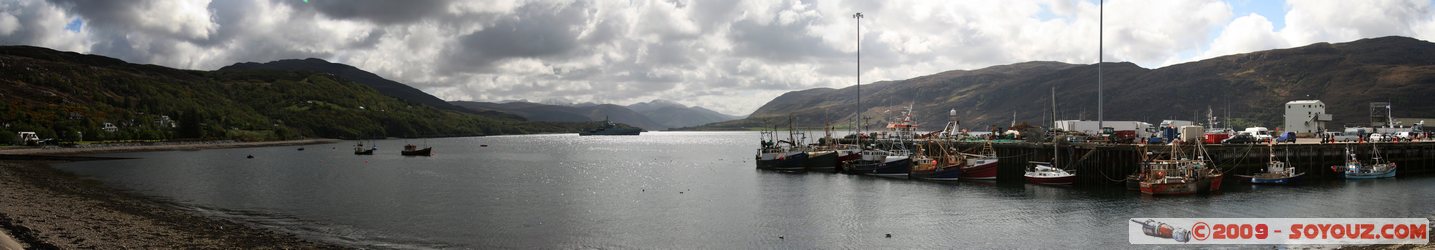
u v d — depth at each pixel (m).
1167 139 114.19
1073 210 66.12
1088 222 59.72
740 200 76.31
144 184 93.56
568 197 79.81
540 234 55.41
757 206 71.19
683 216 64.62
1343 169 92.56
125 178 103.25
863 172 105.38
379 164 148.00
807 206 70.88
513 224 59.97
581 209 69.31
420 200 76.62
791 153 122.56
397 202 74.69
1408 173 100.38
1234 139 106.12
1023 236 54.03
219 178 105.25
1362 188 81.06
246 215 63.59
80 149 191.50
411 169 130.75
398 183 98.44
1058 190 81.25
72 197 73.19
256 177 108.00
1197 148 87.44
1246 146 91.50
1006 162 96.88
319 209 68.50
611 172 122.12
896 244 51.38
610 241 52.75
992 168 91.50
